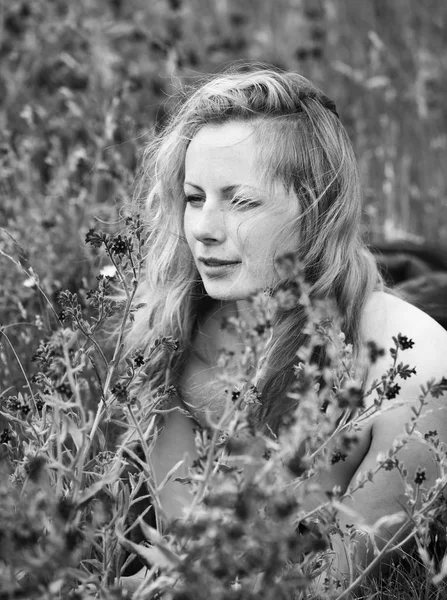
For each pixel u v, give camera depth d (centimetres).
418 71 545
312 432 151
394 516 166
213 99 216
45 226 311
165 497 240
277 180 209
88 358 198
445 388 166
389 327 221
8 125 423
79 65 445
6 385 248
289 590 154
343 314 222
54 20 492
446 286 333
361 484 166
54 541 137
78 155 341
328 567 178
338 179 220
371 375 213
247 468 214
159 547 142
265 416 217
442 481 169
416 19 622
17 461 184
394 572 204
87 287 265
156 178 238
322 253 217
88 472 169
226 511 151
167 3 562
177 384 239
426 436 175
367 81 528
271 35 601
